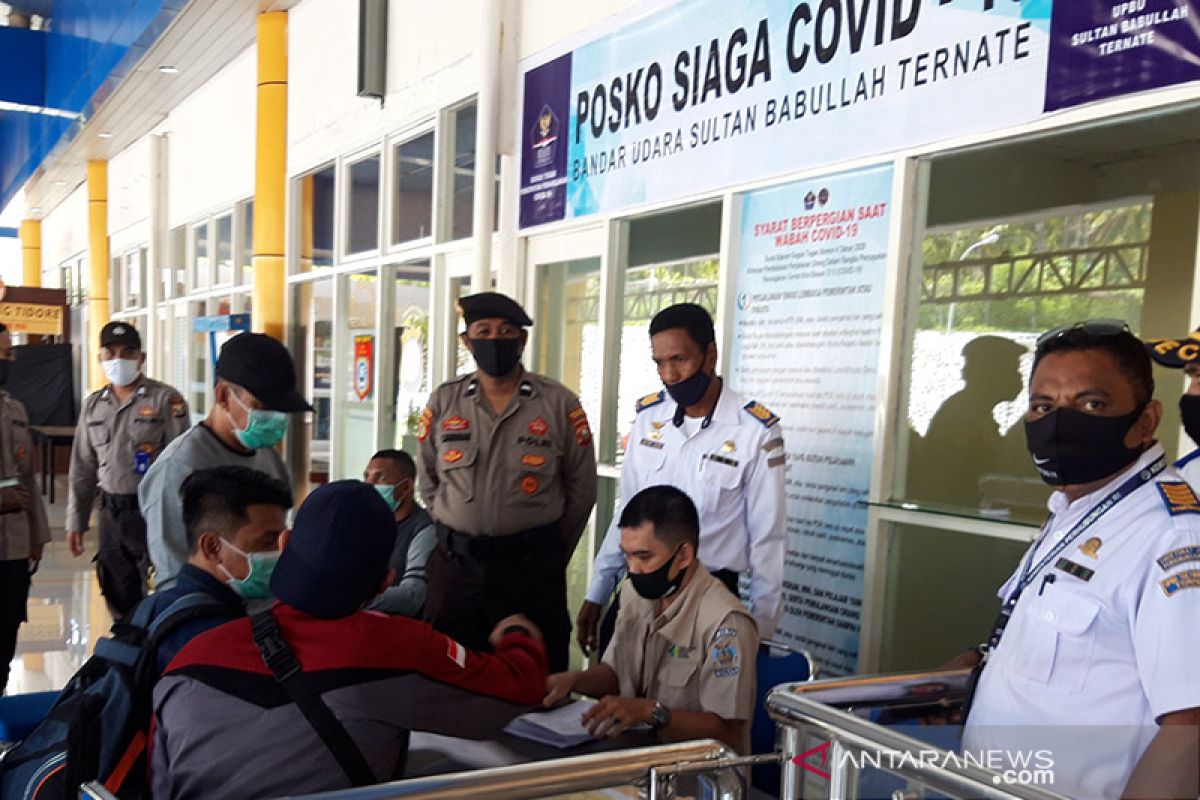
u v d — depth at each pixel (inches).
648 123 133.5
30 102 455.8
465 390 108.7
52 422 422.0
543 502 105.7
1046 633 46.0
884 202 99.6
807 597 110.8
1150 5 74.3
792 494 113.0
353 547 46.2
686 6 125.3
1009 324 101.6
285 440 274.1
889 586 101.5
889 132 97.7
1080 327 47.4
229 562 57.6
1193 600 40.5
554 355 162.9
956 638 101.6
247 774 45.0
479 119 164.9
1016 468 100.7
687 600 71.5
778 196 113.7
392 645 47.7
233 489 57.9
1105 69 77.8
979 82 88.3
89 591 212.1
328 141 237.0
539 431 105.8
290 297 265.7
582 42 146.9
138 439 152.7
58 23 416.2
